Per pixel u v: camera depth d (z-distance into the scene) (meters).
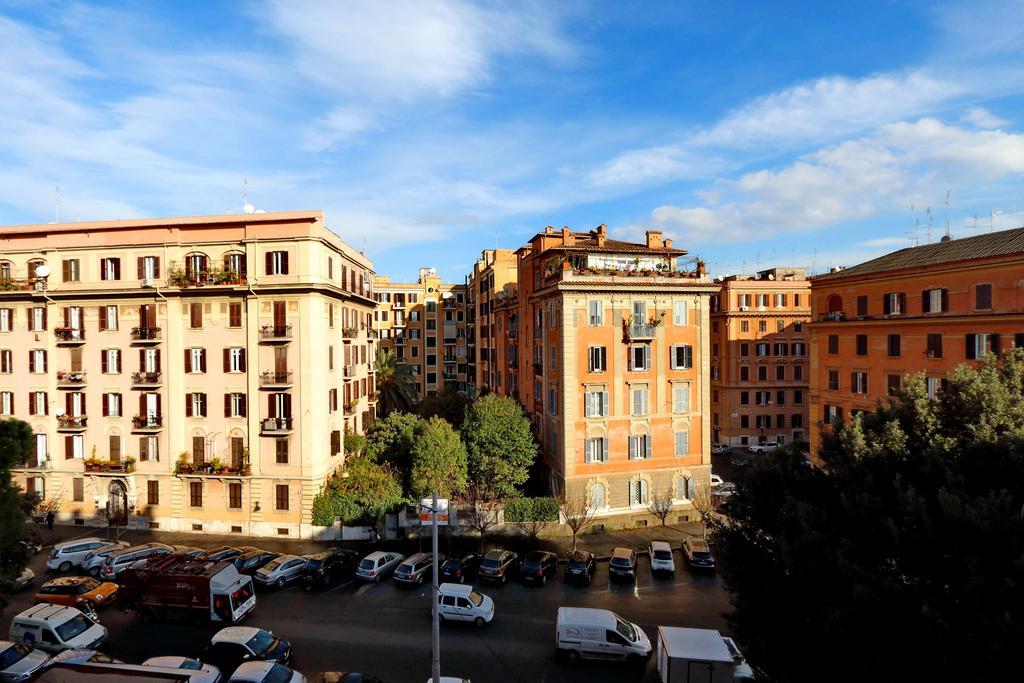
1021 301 36.88
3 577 20.33
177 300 41.84
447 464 41.16
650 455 44.38
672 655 20.06
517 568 35.06
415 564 33.09
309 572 32.22
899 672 14.08
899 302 44.91
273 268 40.62
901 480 17.02
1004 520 13.66
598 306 43.38
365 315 54.09
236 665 22.77
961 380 19.05
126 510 42.38
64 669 14.88
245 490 41.34
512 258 71.56
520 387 57.69
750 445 74.19
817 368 52.47
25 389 43.72
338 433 44.84
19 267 43.47
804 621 16.42
